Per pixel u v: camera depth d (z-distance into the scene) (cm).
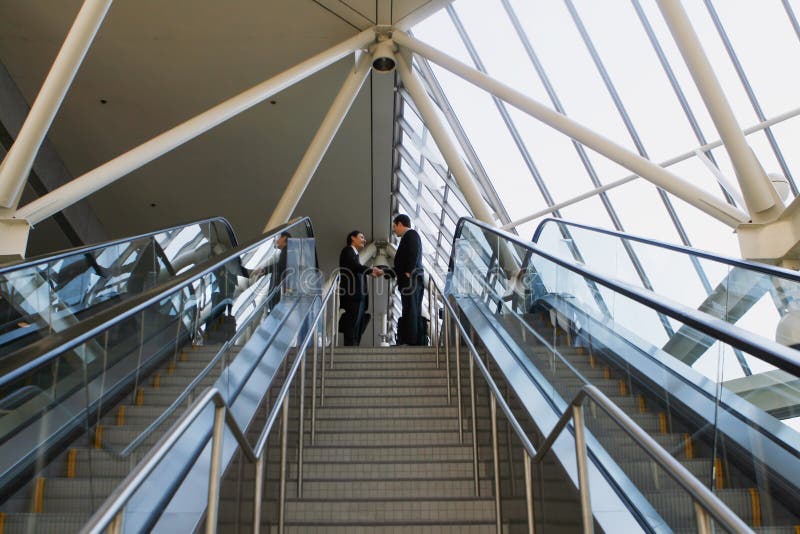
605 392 504
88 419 405
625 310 509
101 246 707
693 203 919
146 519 259
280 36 1284
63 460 373
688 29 782
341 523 440
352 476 536
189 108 1462
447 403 687
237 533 328
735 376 362
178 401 469
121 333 455
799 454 302
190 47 1303
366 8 1221
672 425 414
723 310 612
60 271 655
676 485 239
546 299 586
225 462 318
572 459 320
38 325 617
